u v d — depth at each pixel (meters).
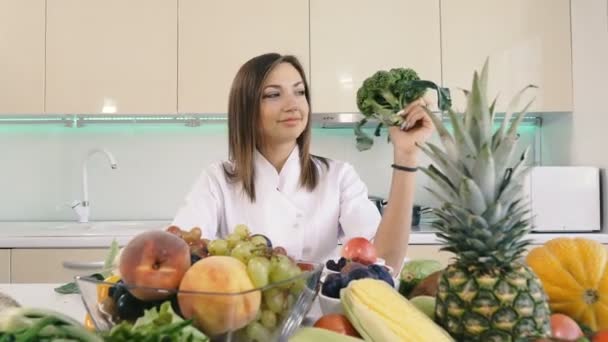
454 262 0.47
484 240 0.44
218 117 2.15
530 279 0.44
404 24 1.98
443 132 0.45
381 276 0.59
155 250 0.42
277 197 1.16
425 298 0.54
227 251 0.50
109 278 0.49
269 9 1.97
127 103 1.95
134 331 0.35
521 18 1.99
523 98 2.00
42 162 2.24
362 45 1.98
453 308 0.44
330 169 1.26
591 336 0.44
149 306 0.41
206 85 1.95
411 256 1.75
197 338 0.36
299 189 1.19
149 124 2.27
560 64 2.00
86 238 1.73
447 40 1.98
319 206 1.19
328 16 1.97
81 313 0.68
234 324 0.40
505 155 0.44
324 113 1.98
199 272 0.41
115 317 0.42
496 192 0.44
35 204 2.24
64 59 1.93
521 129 2.32
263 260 0.45
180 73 1.95
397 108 0.88
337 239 1.26
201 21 1.96
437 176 0.46
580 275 0.51
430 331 0.43
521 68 1.99
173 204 2.27
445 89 0.83
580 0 1.95
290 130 1.10
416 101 0.86
